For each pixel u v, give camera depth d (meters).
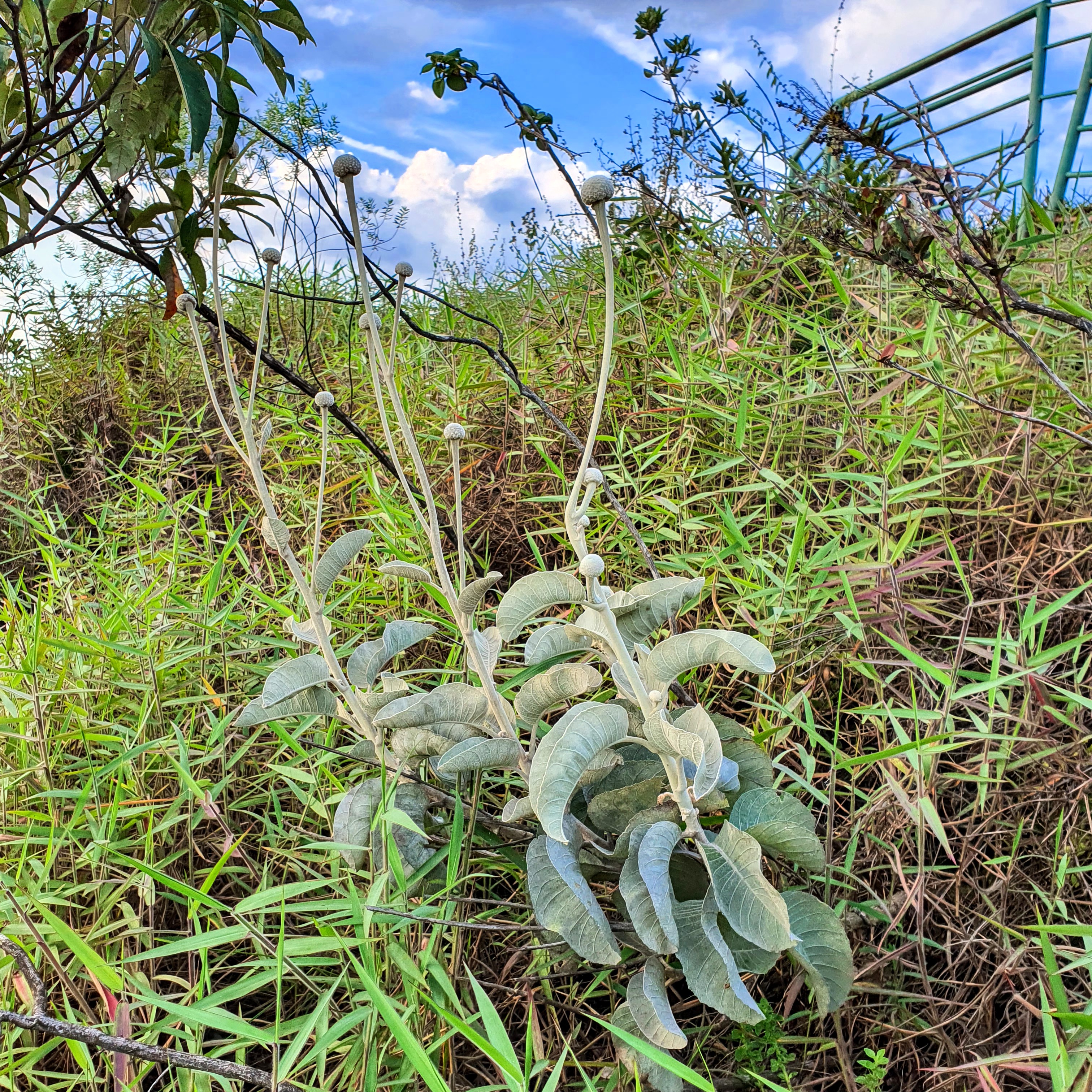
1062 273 3.23
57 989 1.60
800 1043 1.52
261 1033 1.15
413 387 3.23
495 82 2.21
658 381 2.87
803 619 2.01
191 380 4.00
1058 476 2.39
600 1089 1.43
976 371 2.68
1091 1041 1.16
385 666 2.36
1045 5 4.80
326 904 1.34
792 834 1.34
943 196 1.84
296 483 3.08
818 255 3.03
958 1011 1.50
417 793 1.54
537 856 1.31
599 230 1.12
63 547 2.85
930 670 1.65
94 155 1.62
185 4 1.52
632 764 1.50
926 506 2.34
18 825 1.82
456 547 2.53
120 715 2.15
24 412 3.90
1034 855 1.64
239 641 2.29
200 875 1.84
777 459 2.53
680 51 3.43
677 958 1.45
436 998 1.39
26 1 1.55
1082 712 1.81
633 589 1.40
